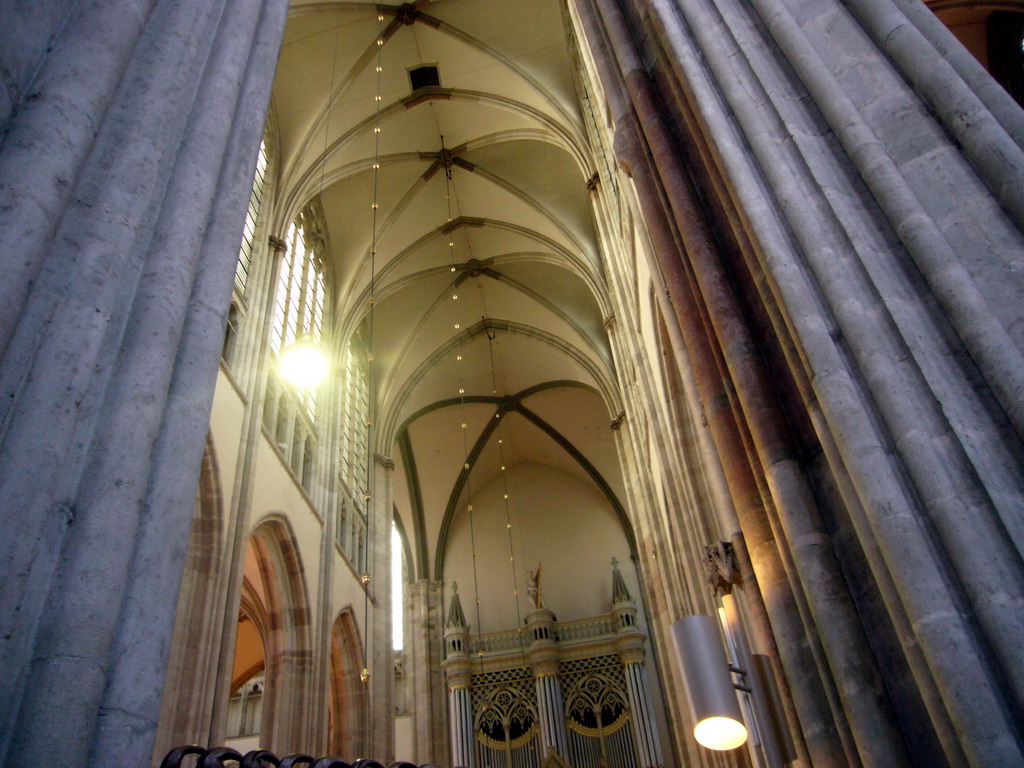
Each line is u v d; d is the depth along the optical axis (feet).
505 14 59.11
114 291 13.07
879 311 13.73
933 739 13.37
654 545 62.18
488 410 93.04
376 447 76.23
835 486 16.30
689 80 18.56
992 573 10.98
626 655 81.92
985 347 12.35
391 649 65.41
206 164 15.83
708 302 20.66
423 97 63.67
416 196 70.64
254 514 44.91
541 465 100.48
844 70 16.56
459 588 93.97
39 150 12.82
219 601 38.58
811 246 14.73
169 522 12.44
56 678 10.14
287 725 46.62
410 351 81.51
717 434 21.16
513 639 87.20
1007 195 13.53
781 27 17.63
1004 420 12.14
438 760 78.74
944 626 11.02
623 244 48.85
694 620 14.44
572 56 58.90
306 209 65.31
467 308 82.17
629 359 56.03
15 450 10.91
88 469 11.78
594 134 57.77
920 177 14.56
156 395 12.86
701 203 22.29
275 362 53.72
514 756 78.89
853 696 14.23
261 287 50.80
